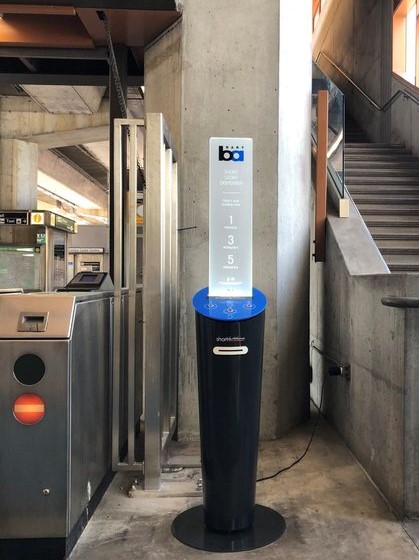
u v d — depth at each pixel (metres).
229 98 4.38
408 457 2.78
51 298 2.49
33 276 8.84
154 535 2.65
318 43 16.22
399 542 2.56
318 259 5.14
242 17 4.38
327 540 2.58
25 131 11.59
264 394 4.32
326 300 5.02
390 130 9.46
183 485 3.25
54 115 11.45
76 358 2.51
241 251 2.94
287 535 2.64
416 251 5.62
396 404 2.89
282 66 4.45
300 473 3.51
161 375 3.24
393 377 2.94
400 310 2.84
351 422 3.95
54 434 2.38
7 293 2.62
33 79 6.61
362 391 3.62
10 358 2.37
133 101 10.79
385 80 9.98
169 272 3.76
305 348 4.95
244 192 2.94
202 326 2.67
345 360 4.18
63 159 17.30
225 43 4.38
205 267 4.36
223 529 2.63
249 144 2.94
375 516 2.85
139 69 6.02
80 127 11.37
